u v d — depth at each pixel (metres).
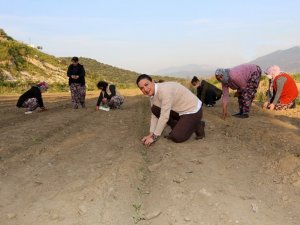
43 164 6.11
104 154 6.55
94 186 5.07
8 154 6.73
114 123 9.46
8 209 4.64
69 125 9.34
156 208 4.56
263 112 10.68
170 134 6.92
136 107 13.48
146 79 6.36
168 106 6.45
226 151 6.49
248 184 5.15
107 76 78.31
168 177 5.37
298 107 11.59
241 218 4.30
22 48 42.75
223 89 9.31
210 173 5.48
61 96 20.20
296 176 5.29
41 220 4.38
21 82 31.30
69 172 5.71
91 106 13.79
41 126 9.15
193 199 4.72
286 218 4.32
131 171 5.56
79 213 4.47
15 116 11.24
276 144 7.02
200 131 7.12
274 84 11.20
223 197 4.75
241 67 9.23
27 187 5.23
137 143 7.19
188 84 19.23
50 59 46.00
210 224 4.21
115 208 4.58
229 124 8.77
